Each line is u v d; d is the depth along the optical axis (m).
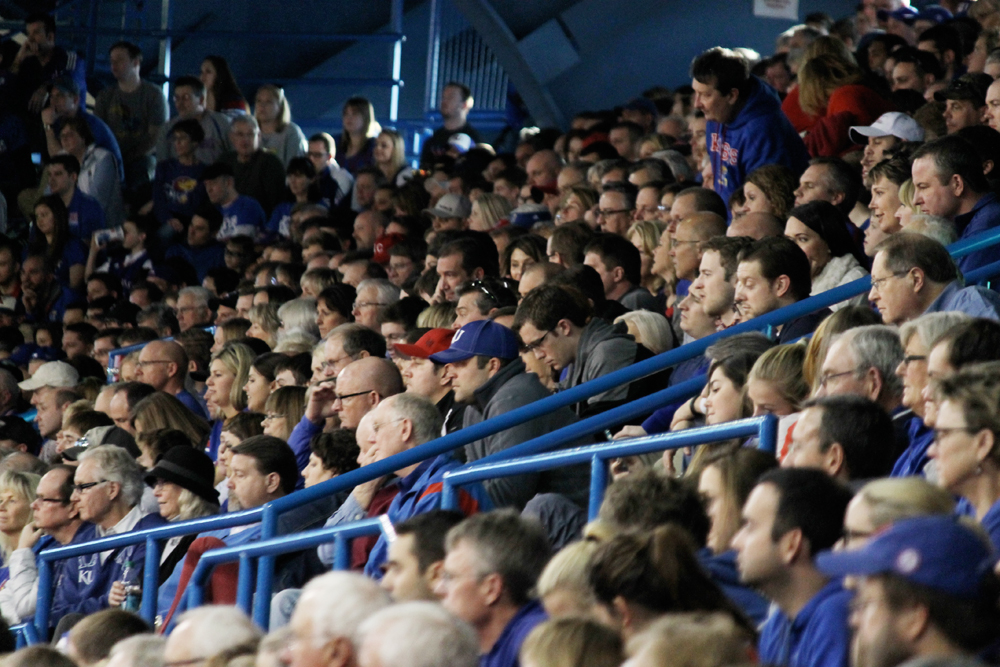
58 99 34.53
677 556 7.04
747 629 7.09
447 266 17.83
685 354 11.32
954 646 5.52
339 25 38.44
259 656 7.68
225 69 34.41
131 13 38.50
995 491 7.32
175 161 32.16
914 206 13.19
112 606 13.84
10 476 17.06
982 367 7.48
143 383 19.50
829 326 9.84
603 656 6.34
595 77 35.22
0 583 16.05
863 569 5.66
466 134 33.56
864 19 28.11
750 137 17.67
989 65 18.59
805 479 7.02
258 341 19.80
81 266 32.59
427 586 8.69
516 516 8.23
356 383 13.70
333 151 32.12
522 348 13.40
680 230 15.78
